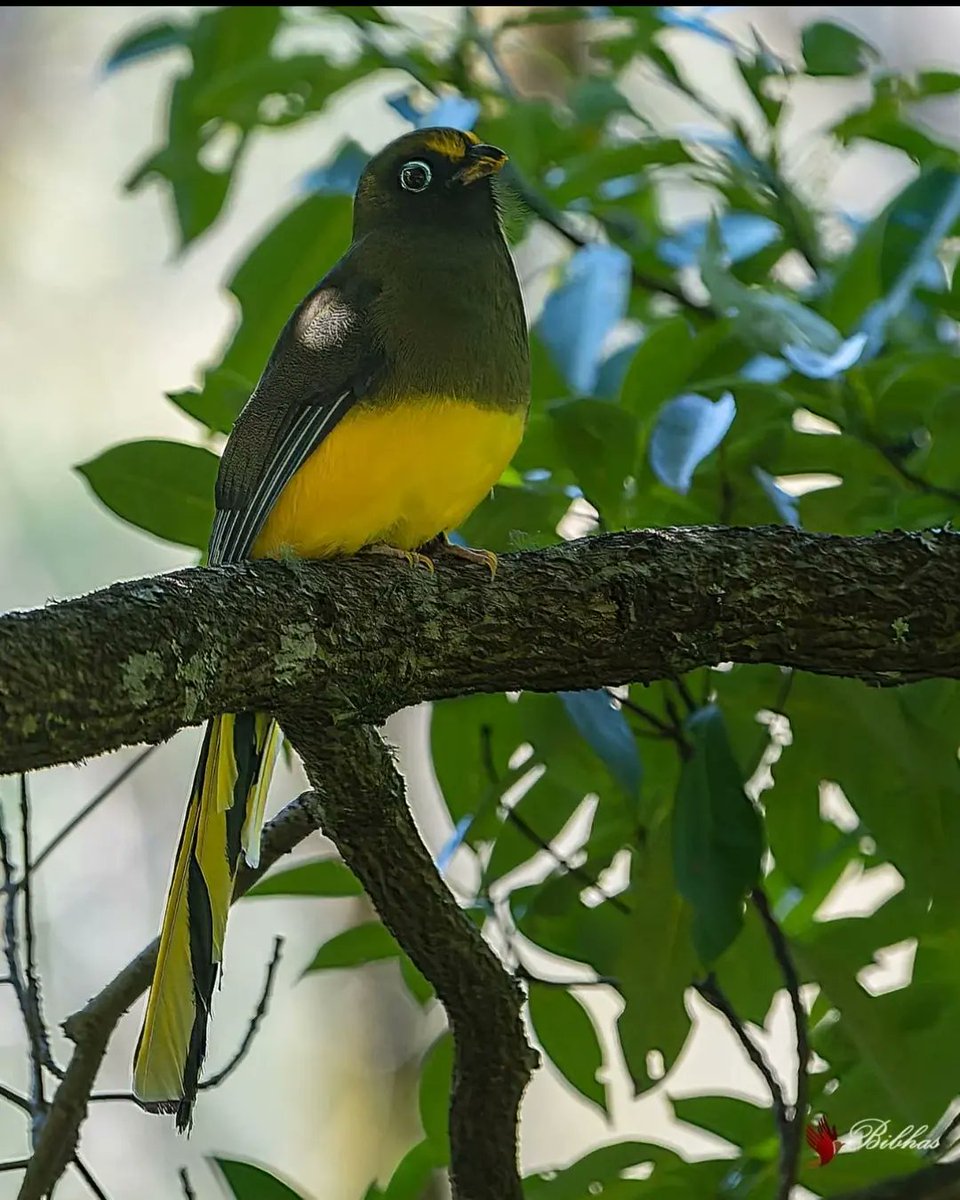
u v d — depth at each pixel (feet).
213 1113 55.47
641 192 33.17
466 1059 24.00
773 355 23.36
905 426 25.67
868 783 24.31
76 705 16.62
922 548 22.76
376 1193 25.93
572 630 21.77
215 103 31.48
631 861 25.76
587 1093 26.40
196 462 25.18
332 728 20.76
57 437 62.95
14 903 24.62
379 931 26.32
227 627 19.13
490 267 25.73
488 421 24.36
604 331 27.48
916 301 29.48
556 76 45.65
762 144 34.32
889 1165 24.26
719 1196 24.23
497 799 24.88
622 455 23.58
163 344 65.00
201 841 23.62
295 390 25.00
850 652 22.50
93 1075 23.80
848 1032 23.88
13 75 66.95
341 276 26.37
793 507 24.35
